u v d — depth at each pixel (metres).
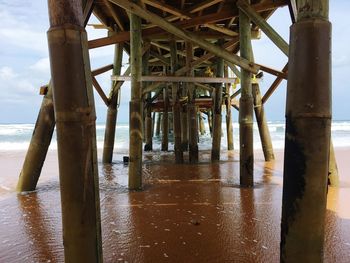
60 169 1.88
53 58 1.82
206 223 3.98
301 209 1.74
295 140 1.75
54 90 1.84
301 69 1.71
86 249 1.89
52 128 5.69
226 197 5.21
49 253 3.20
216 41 9.03
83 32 1.87
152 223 4.00
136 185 5.84
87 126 1.87
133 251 3.21
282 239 1.83
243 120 5.89
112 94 9.09
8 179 7.23
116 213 4.42
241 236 3.56
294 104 1.74
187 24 6.08
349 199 4.98
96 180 1.95
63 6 1.80
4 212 4.51
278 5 5.59
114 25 8.05
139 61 5.74
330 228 3.75
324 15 1.71
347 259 3.00
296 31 1.73
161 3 5.76
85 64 1.87
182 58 11.09
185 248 3.28
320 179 1.73
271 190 5.68
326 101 1.71
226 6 6.25
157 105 13.62
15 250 3.27
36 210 4.59
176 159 9.32
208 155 11.59
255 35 8.48
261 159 10.13
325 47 1.70
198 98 12.24
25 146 18.47
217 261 2.99
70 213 1.87
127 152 13.16
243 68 5.69
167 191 5.71
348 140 19.52
